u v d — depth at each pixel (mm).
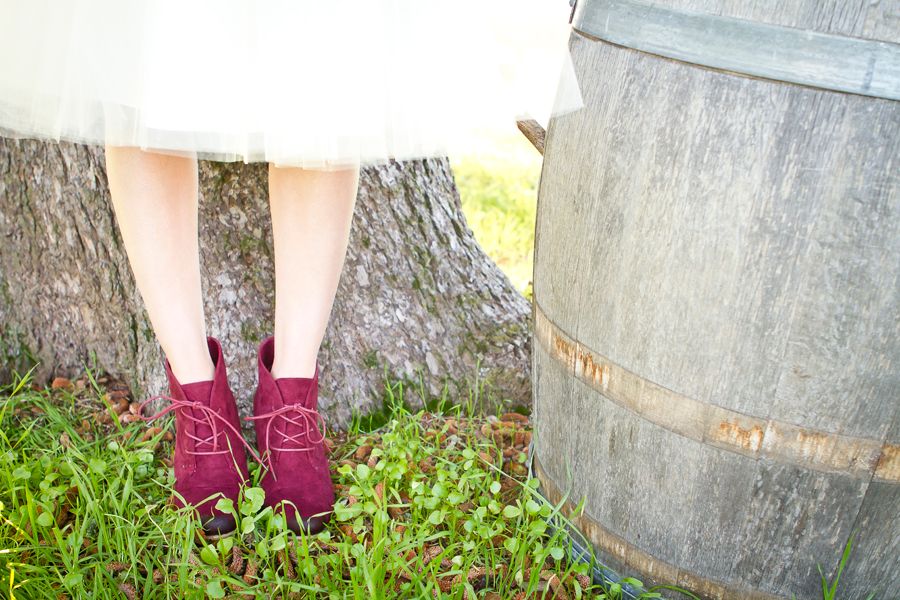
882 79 1023
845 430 1162
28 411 1886
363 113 1294
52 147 1847
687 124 1124
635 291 1220
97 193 1862
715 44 1091
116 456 1693
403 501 1645
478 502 1642
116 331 1960
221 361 1544
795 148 1066
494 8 1397
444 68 1386
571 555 1514
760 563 1295
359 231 1891
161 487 1653
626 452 1333
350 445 1831
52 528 1502
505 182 3428
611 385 1307
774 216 1090
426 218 1971
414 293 1949
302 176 1435
